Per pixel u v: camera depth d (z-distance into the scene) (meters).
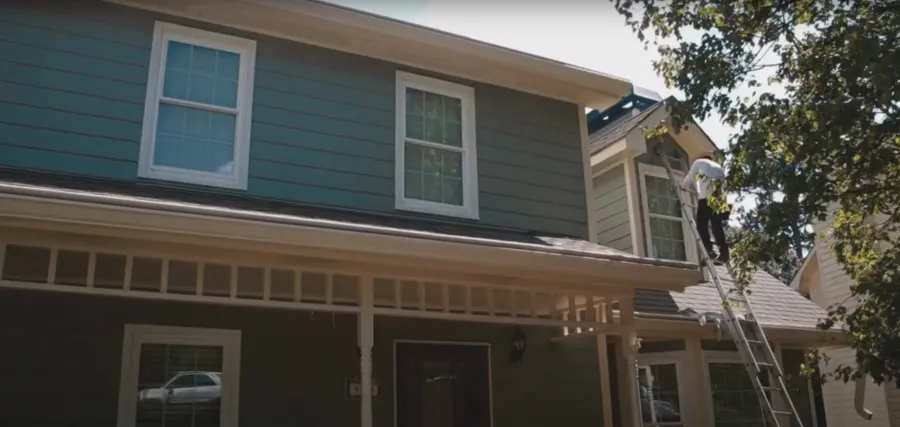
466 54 7.87
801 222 6.56
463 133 7.96
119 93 6.28
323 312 6.58
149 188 5.83
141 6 6.55
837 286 12.66
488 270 5.72
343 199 7.02
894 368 5.57
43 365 5.41
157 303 5.94
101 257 5.01
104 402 5.57
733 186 5.73
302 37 7.23
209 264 5.10
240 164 6.62
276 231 4.72
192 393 5.95
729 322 7.94
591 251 6.20
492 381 7.26
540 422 7.40
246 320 6.24
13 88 5.89
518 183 8.09
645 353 9.01
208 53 6.81
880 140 5.21
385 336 6.85
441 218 7.47
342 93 7.32
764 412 7.47
